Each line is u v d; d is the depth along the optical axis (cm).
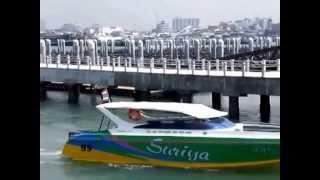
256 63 3503
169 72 3566
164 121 2106
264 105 3406
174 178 1981
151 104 2162
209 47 8175
